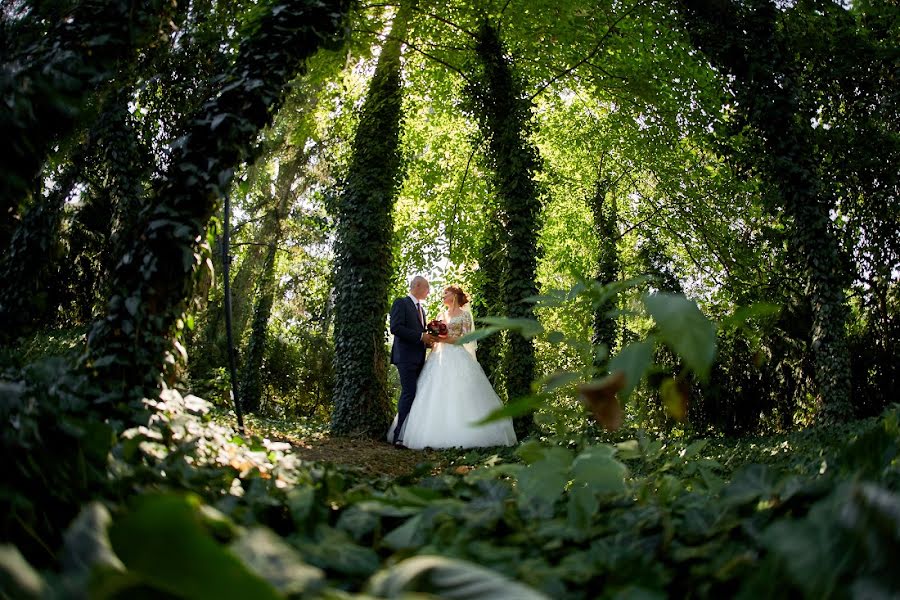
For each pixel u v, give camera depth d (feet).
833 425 26.08
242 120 12.25
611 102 43.34
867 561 2.17
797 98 29.40
